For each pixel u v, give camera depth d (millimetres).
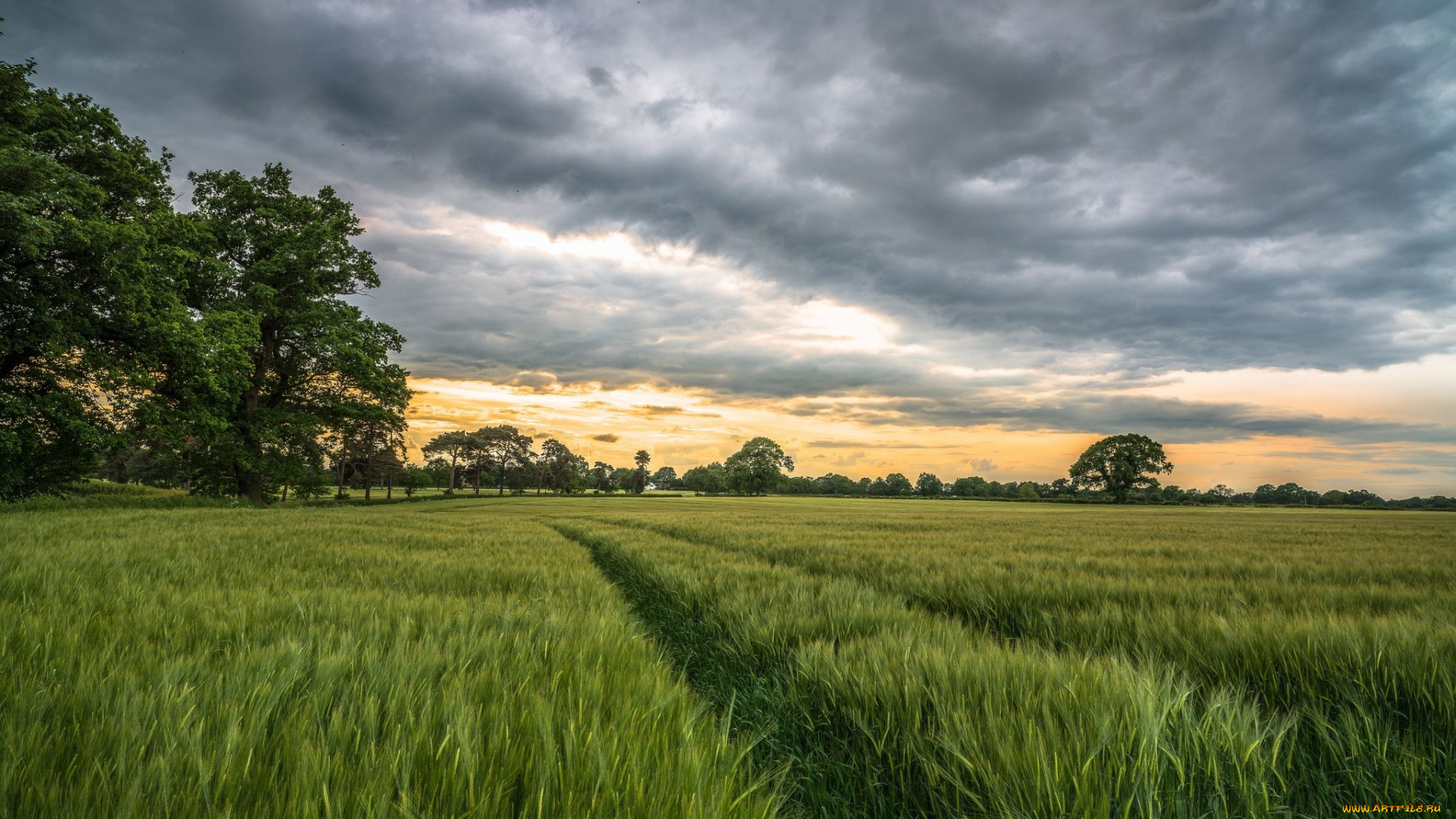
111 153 20672
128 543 8773
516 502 68688
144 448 23625
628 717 2469
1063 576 7762
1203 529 23094
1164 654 4047
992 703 2715
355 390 30672
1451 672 3023
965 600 6469
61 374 20250
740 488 128375
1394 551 12984
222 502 26469
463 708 2311
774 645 4406
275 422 28031
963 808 2193
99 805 1656
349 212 31562
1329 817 2230
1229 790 2152
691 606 6664
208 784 1768
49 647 2961
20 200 15609
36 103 18969
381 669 2891
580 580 7207
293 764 1910
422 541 12000
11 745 1821
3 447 17547
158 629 3695
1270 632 3867
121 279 18547
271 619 4227
